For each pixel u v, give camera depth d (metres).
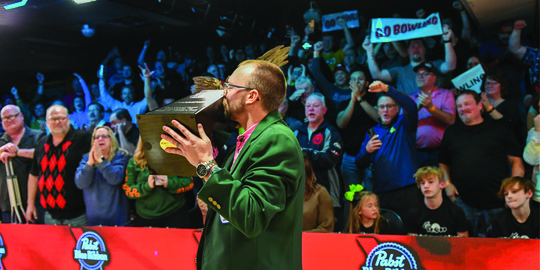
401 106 4.33
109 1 4.51
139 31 5.59
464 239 2.58
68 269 3.47
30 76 6.27
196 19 4.56
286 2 4.88
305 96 4.76
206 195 1.47
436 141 4.23
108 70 5.86
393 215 4.03
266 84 1.66
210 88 1.90
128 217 4.62
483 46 4.16
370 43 4.55
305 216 3.70
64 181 4.63
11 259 3.68
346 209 4.30
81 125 6.00
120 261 3.28
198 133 1.52
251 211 1.43
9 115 5.51
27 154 5.27
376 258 2.74
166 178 4.12
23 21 5.27
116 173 4.49
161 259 3.15
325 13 4.75
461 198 4.10
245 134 1.68
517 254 2.49
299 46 4.86
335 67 4.67
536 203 3.68
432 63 4.31
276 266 1.55
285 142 1.56
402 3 4.46
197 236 3.05
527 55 3.98
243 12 4.91
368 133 4.44
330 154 4.45
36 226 3.58
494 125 4.02
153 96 5.61
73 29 5.61
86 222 4.73
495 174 3.95
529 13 3.91
